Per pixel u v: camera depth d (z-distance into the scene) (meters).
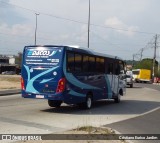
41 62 18.36
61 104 22.44
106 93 23.30
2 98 26.09
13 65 133.25
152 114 19.22
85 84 20.12
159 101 28.22
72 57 18.77
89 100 20.75
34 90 18.45
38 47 18.50
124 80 26.97
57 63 18.08
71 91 18.67
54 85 18.08
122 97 31.31
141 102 26.72
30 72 18.56
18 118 15.50
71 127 13.57
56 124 14.25
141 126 14.68
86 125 13.89
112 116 17.77
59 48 18.16
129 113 19.38
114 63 24.67
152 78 95.12
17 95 29.17
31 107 20.20
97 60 21.73
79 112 18.83
